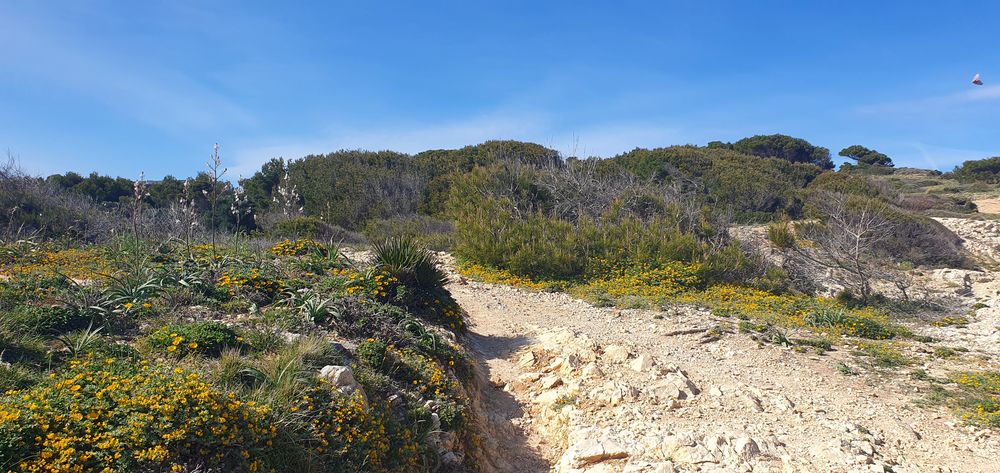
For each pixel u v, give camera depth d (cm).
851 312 1456
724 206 3017
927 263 2386
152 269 946
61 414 455
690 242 1761
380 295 1018
